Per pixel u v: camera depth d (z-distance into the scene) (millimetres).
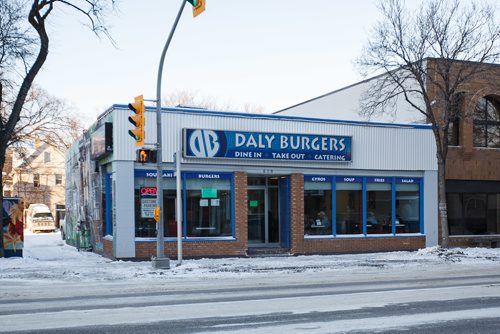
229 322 8727
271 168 20891
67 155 30422
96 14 20453
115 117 18500
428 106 21781
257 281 14398
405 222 23297
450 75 24062
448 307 10164
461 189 25344
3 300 11078
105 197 20656
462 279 14789
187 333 7938
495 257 20578
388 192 23047
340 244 21797
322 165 21609
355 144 22234
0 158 19219
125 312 9625
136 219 18891
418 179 23641
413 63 22688
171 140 19281
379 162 22656
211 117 19859
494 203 26156
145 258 18719
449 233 24969
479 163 25703
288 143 20844
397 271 16812
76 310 9836
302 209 21250
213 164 19953
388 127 22922
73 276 14945
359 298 11273
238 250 20125
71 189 28469
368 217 22578
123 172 18516
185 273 15727
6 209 20188
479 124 26109
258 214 21828
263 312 9625
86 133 23812
